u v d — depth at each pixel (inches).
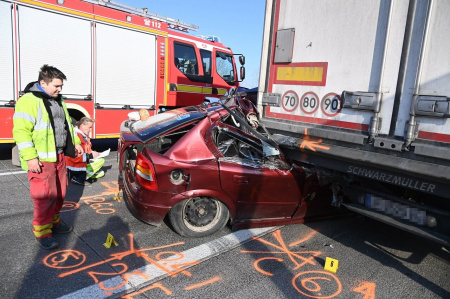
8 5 213.5
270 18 144.0
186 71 337.4
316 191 153.1
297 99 135.1
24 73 224.2
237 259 124.2
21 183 193.9
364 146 114.6
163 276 110.8
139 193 131.9
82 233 137.6
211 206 139.3
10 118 219.3
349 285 112.3
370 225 161.9
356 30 114.3
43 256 118.6
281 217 153.3
